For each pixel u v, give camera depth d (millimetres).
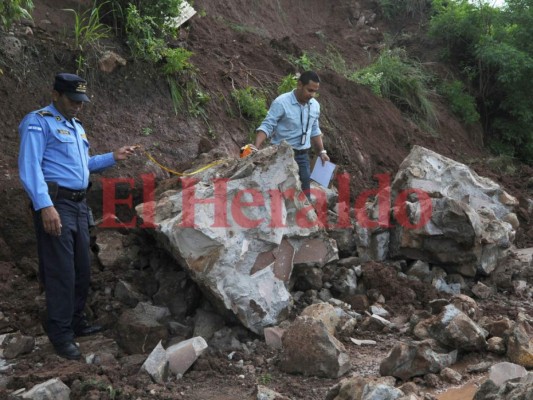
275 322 5074
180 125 7609
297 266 5512
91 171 5055
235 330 5039
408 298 5746
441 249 6121
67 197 4625
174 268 5492
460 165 7105
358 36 13031
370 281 5859
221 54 9266
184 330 5000
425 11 13734
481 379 4355
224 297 4863
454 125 11336
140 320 4879
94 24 7527
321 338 4434
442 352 4684
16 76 6848
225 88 8625
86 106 7121
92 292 5477
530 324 5215
